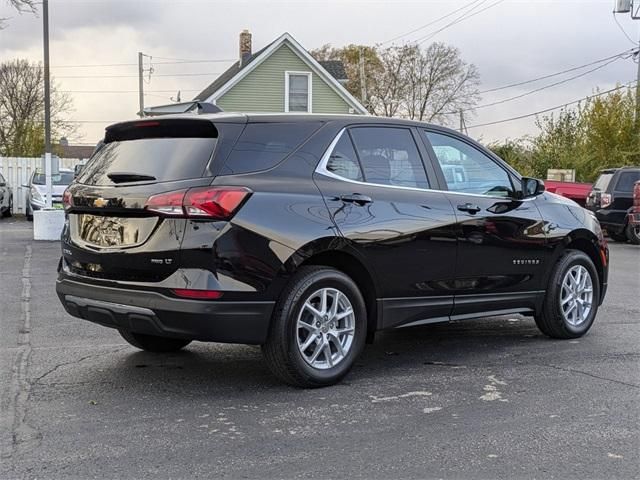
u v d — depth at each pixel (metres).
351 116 5.18
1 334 6.32
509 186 6.00
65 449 3.67
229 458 3.57
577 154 28.31
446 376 5.13
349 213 4.80
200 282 4.21
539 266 6.09
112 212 4.54
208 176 4.35
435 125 5.68
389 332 6.73
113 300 4.48
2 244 14.30
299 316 4.57
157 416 4.19
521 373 5.21
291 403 4.45
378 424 4.08
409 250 5.11
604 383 4.95
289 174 4.65
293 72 30.20
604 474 3.42
